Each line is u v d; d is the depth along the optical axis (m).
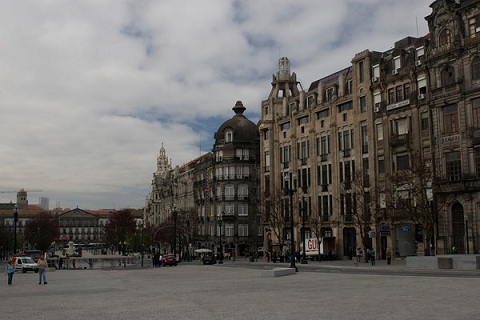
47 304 18.70
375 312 14.42
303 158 77.19
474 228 48.62
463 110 50.72
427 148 55.22
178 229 110.38
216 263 73.56
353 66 66.88
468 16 51.12
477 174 49.09
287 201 80.38
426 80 55.06
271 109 85.62
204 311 15.53
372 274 34.34
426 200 49.16
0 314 15.81
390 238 59.16
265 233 85.00
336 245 68.50
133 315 14.92
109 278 37.56
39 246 168.38
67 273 49.97
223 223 100.88
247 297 19.62
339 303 16.81
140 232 139.75
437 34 54.03
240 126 104.75
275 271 33.75
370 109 63.34
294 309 15.53
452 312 14.10
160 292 23.03
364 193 62.50
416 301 16.83
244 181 102.19
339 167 69.44
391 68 61.66
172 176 149.88
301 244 75.19
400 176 51.03
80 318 14.53
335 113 70.50
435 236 51.97
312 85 82.81
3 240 131.00
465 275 30.41
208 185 109.12
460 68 51.22
